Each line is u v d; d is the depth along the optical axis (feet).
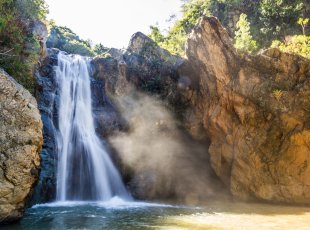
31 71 55.21
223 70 60.85
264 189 56.59
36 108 35.58
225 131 61.67
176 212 45.44
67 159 62.28
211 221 37.52
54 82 67.05
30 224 34.60
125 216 41.39
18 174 32.86
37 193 50.55
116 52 88.63
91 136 68.74
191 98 69.82
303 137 53.57
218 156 63.52
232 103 60.03
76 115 68.69
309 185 53.06
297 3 102.73
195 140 69.87
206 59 62.64
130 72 77.00
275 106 56.08
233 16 117.29
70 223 35.88
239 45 74.18
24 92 35.17
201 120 67.72
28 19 59.52
